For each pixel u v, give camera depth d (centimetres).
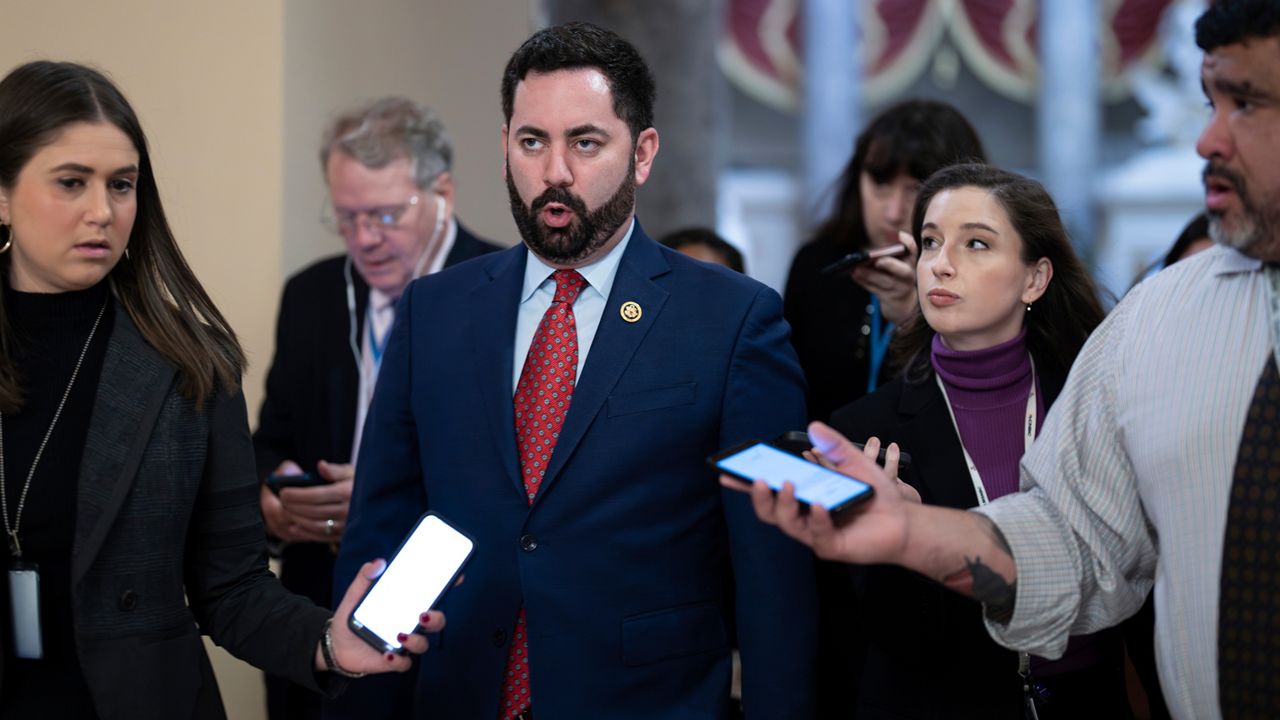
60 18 380
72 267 187
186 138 374
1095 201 1419
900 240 268
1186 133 1422
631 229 221
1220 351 164
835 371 304
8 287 195
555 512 206
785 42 1418
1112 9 1405
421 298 230
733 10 1416
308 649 194
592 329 216
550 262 213
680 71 815
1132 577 184
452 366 219
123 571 191
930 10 1391
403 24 432
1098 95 1418
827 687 251
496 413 212
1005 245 226
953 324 227
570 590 205
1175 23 1398
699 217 822
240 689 364
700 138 820
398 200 305
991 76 1451
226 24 372
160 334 200
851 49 1387
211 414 204
